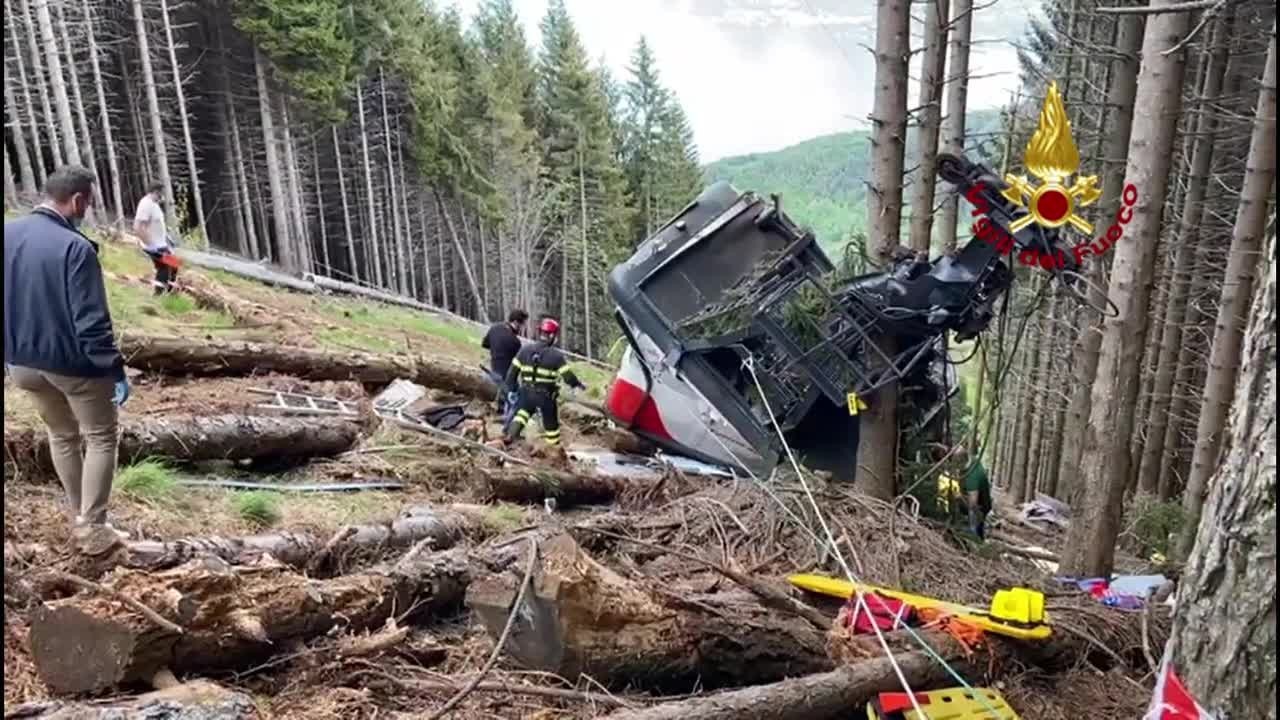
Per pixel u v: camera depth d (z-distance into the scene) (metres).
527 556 3.50
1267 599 2.26
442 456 7.32
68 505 4.65
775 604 4.07
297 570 4.45
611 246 48.62
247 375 8.70
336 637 3.72
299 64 32.94
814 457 7.77
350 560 4.85
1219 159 13.93
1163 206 5.96
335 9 33.53
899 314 5.61
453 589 4.30
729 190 8.76
